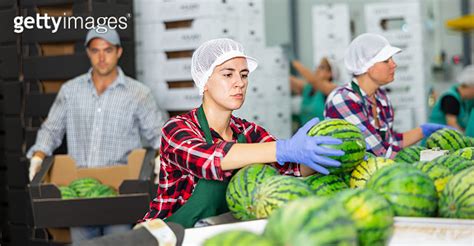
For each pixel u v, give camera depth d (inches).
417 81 278.2
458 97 252.2
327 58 332.5
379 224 60.4
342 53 331.9
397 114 279.0
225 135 106.4
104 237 67.1
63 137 202.1
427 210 70.1
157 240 67.1
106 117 184.7
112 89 185.3
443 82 420.2
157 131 189.6
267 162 87.5
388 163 85.7
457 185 69.8
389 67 158.7
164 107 205.3
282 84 249.6
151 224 69.4
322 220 48.6
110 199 162.9
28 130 198.4
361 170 86.3
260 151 86.5
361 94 158.9
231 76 101.5
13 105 199.0
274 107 243.3
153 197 165.2
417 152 109.8
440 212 71.6
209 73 101.4
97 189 167.0
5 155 214.2
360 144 85.7
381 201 61.8
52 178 179.3
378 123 161.2
